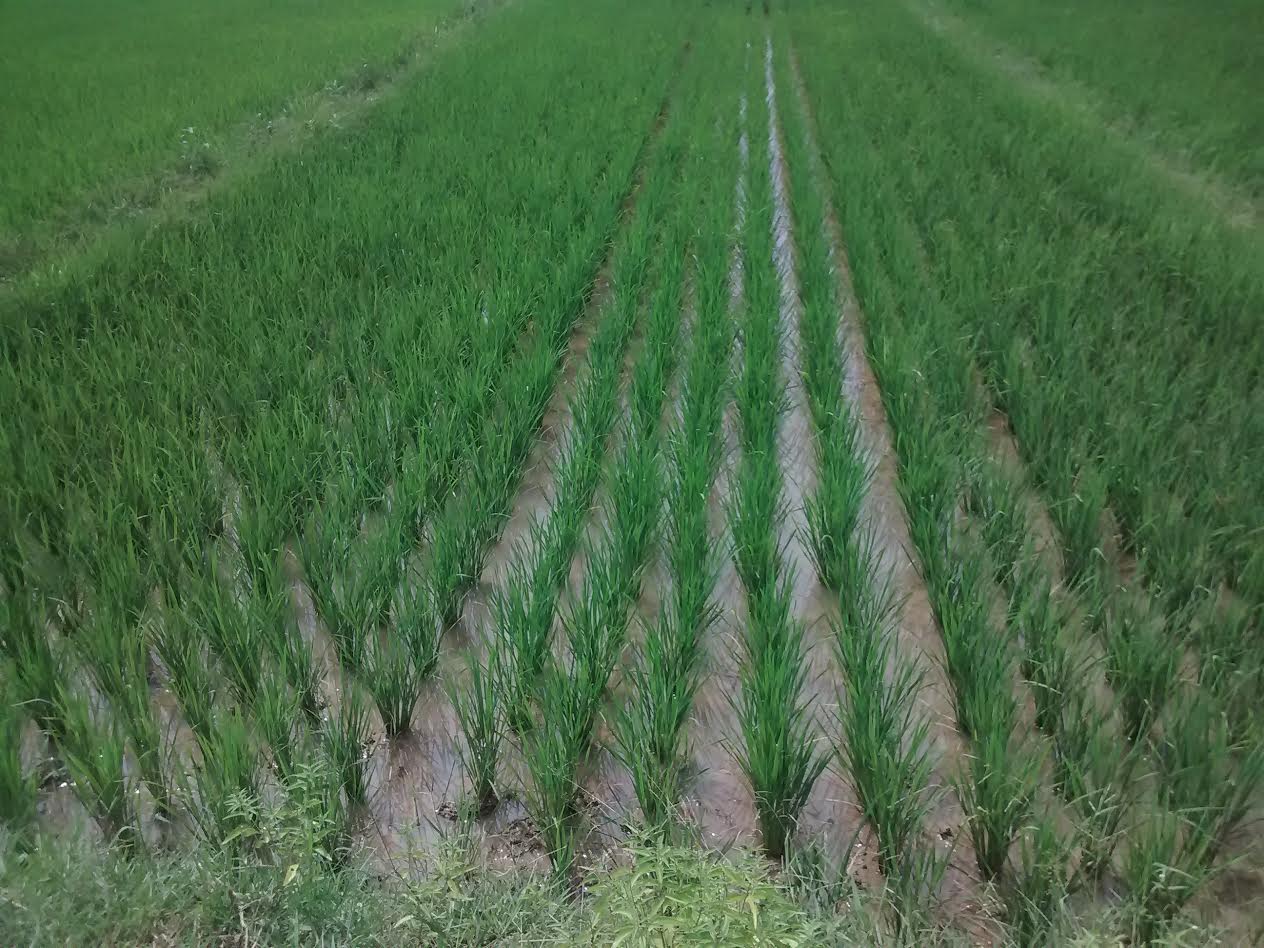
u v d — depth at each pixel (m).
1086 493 3.86
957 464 4.11
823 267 6.26
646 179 8.27
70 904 2.32
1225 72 12.04
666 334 5.43
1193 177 8.18
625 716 2.91
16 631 3.21
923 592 3.76
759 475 4.00
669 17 17.66
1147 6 17.67
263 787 2.88
